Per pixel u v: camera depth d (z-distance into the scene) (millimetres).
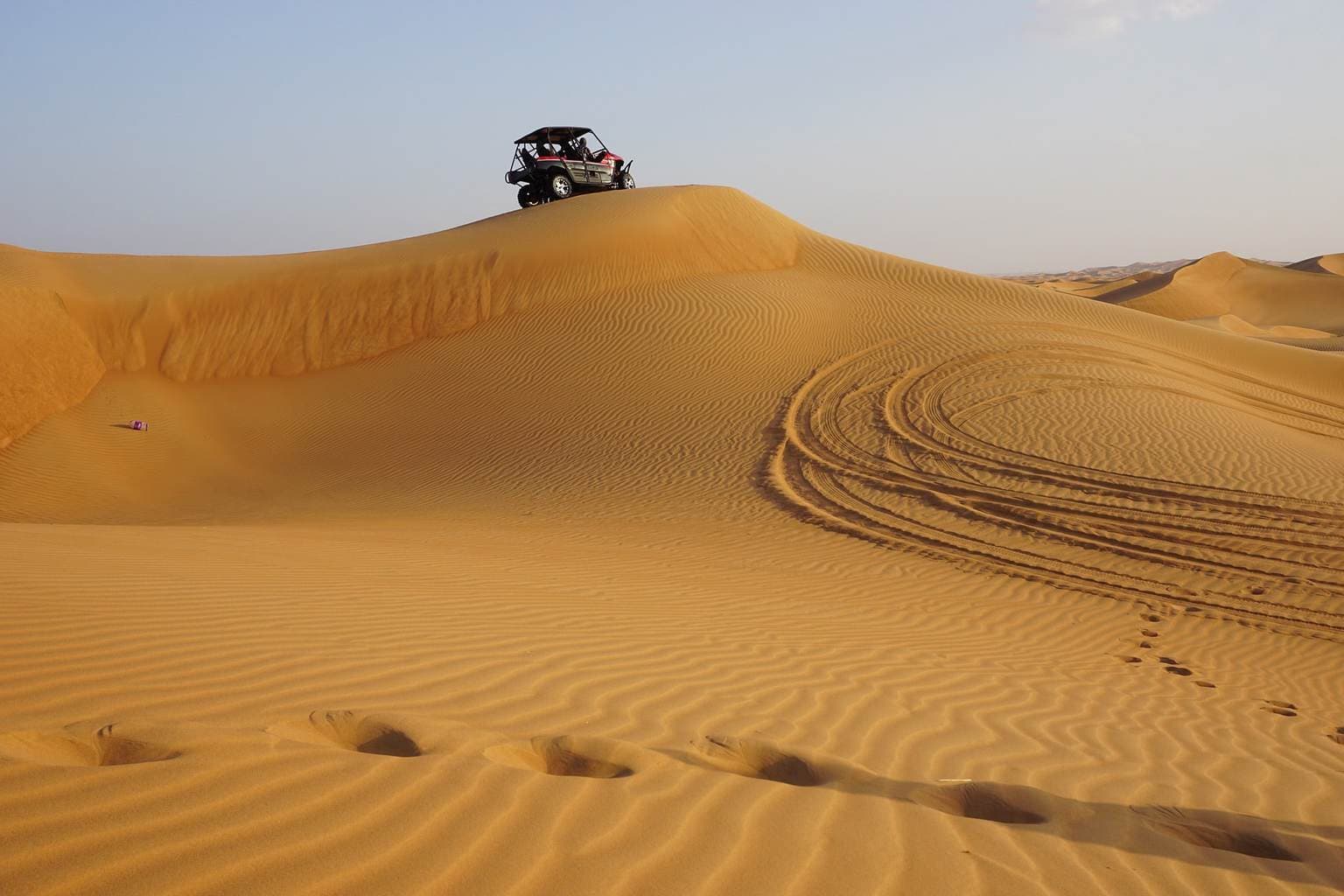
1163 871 3113
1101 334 27141
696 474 17094
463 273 29141
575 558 10570
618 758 3535
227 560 7379
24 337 24359
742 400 21078
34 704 3297
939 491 14891
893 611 9164
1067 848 3209
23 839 2334
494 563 9352
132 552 7371
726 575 10320
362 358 27391
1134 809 3764
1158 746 5074
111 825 2461
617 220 31938
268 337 27703
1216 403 20469
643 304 27625
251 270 30312
